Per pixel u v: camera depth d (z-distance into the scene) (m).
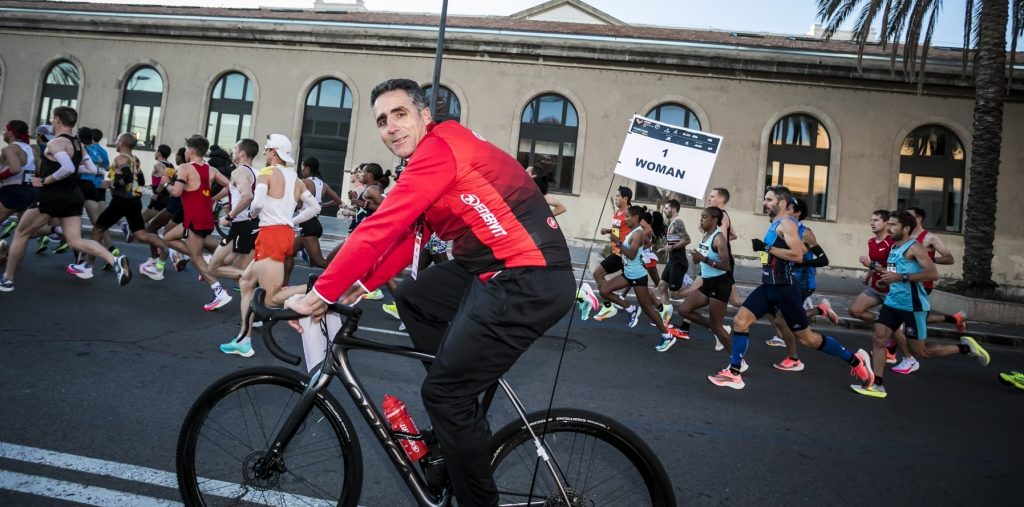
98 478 2.63
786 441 3.97
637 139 4.61
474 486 1.93
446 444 1.90
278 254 4.78
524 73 19.48
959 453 4.01
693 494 3.04
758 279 14.66
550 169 19.58
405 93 2.12
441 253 7.06
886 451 3.94
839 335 8.67
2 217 7.24
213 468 2.26
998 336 9.09
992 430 4.58
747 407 4.69
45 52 21.70
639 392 4.85
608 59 18.94
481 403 2.08
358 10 25.45
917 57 17.70
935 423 4.67
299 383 2.17
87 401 3.51
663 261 10.08
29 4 22.38
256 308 2.06
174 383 3.97
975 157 11.76
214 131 21.03
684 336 6.66
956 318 7.39
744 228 18.45
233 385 2.23
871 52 17.92
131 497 2.50
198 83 20.92
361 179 8.76
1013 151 17.92
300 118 20.45
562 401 4.43
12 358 4.15
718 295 6.06
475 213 1.90
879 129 18.28
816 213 18.62
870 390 5.37
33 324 5.08
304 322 2.66
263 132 20.56
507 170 1.95
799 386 5.50
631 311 8.45
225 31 20.45
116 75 21.33
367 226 1.85
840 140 18.34
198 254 6.34
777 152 18.77
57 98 21.91
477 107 19.62
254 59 20.67
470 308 1.91
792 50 18.06
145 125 21.44
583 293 7.92
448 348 1.90
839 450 3.89
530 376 5.05
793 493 3.15
